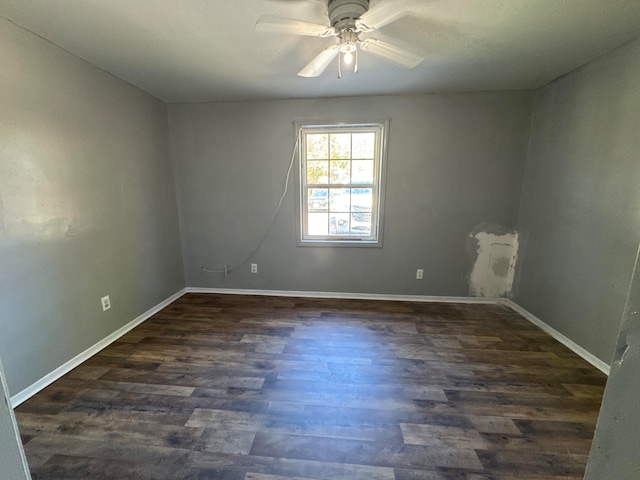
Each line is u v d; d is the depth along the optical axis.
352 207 3.37
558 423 1.60
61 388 1.88
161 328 2.70
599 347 2.10
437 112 2.96
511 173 3.01
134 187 2.74
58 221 2.00
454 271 3.28
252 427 1.57
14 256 1.73
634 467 0.49
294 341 2.46
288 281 3.52
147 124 2.91
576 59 2.15
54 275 1.98
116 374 2.02
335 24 1.46
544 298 2.68
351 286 3.45
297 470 1.33
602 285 2.08
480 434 1.53
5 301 1.70
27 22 1.67
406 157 3.08
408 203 3.18
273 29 1.47
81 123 2.16
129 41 1.88
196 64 2.22
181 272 3.55
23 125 1.76
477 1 1.47
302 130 3.19
